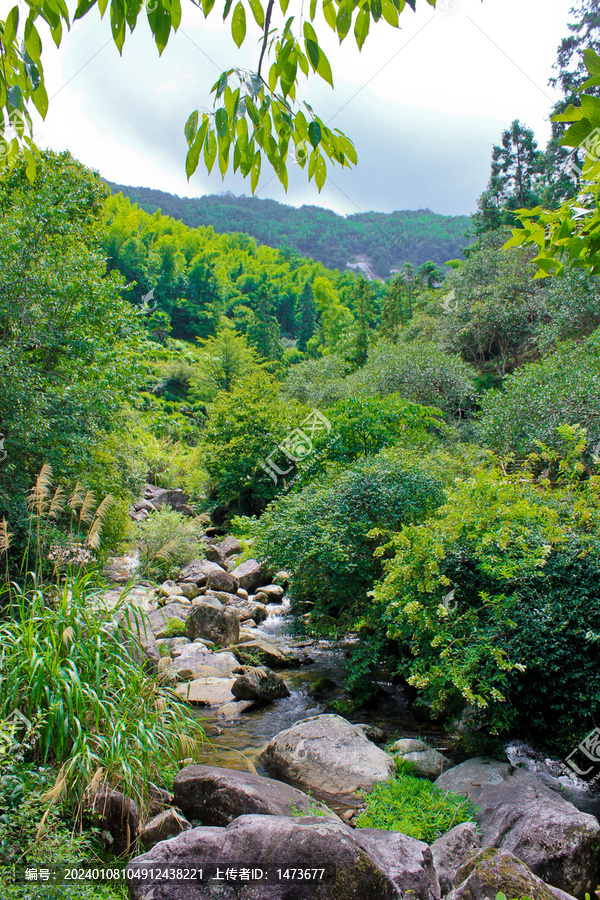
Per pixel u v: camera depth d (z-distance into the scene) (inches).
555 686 204.7
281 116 75.1
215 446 834.2
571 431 239.6
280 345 2637.8
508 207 1608.0
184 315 2770.7
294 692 314.0
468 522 232.1
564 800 177.9
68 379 413.4
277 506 370.9
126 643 197.9
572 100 935.7
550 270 108.0
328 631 319.9
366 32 73.8
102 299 429.4
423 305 1772.9
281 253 4758.9
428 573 225.3
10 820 130.1
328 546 299.0
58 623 175.9
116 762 155.4
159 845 133.7
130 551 549.6
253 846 129.3
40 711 150.1
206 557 625.9
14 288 369.7
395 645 308.3
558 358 584.1
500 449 563.5
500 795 183.2
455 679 200.8
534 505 225.0
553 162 1201.4
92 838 146.9
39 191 446.9
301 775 214.1
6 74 71.8
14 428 343.3
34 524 328.5
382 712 288.5
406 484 323.9
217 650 362.0
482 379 1084.5
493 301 1018.1
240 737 255.8
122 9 64.4
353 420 427.5
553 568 212.1
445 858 156.3
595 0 896.3
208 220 6127.0
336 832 130.9
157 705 185.9
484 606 220.7
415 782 198.7
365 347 1859.0
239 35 69.1
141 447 601.0
